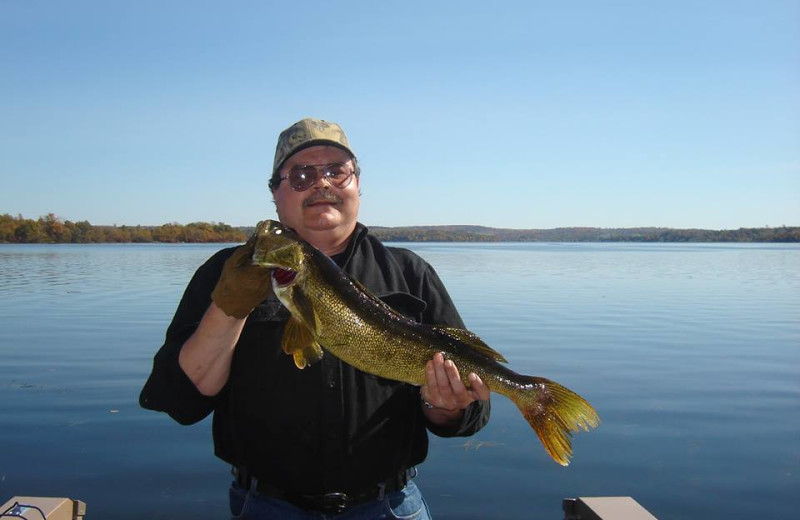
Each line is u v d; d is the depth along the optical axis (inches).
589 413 51.6
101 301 328.8
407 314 52.6
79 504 56.0
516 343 219.5
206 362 44.8
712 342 224.8
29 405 136.5
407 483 50.3
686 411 136.8
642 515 53.1
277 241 43.7
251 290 42.5
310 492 47.0
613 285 468.4
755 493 96.4
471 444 117.1
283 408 46.9
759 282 510.9
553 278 525.3
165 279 461.7
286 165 53.4
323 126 52.9
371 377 48.8
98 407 135.4
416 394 52.2
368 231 56.1
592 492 97.3
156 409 47.0
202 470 103.6
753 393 152.1
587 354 200.1
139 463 106.0
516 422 129.0
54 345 204.5
